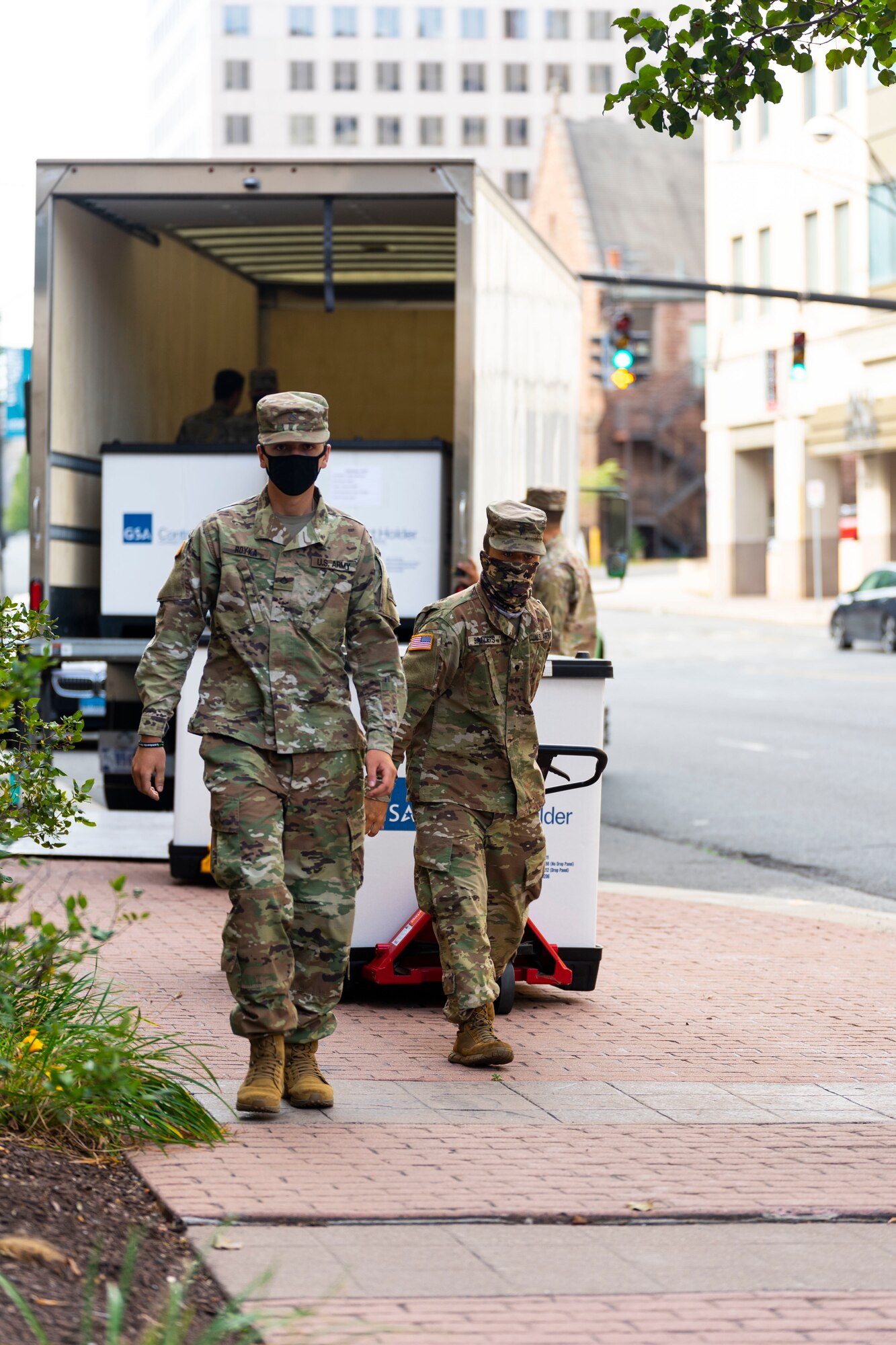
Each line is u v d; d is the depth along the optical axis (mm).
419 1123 10000
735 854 22703
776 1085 11266
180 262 24531
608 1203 8633
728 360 93625
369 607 9969
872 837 23922
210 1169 8797
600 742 13359
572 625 18094
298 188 19484
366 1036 12344
